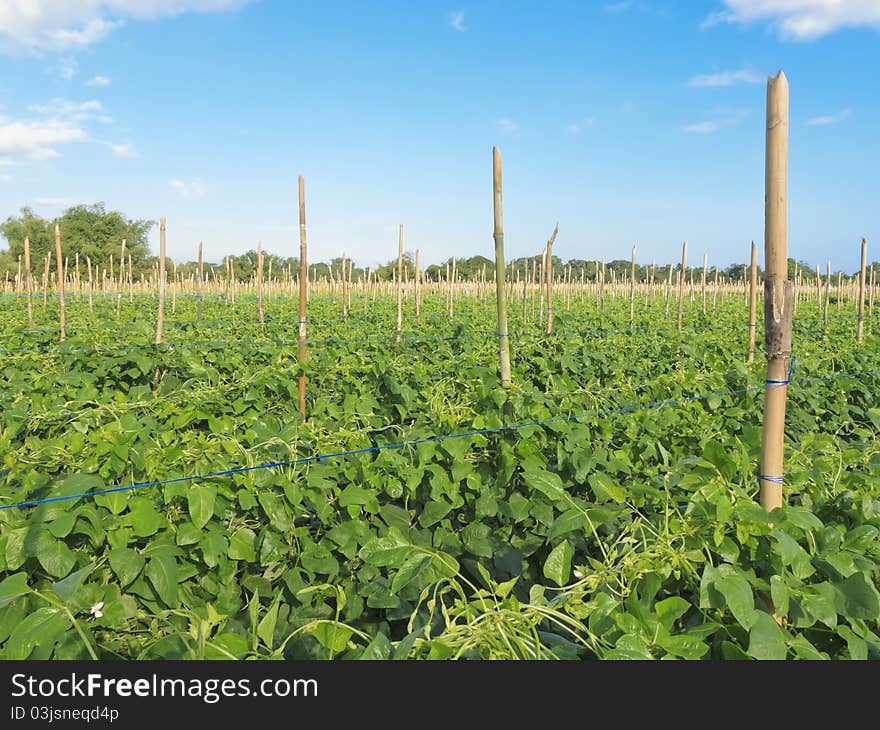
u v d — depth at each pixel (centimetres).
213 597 349
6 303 2334
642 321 1923
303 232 765
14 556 292
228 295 3247
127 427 409
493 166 605
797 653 237
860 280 1478
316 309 2067
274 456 394
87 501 322
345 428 452
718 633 257
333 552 383
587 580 265
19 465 371
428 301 2703
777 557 276
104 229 7281
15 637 228
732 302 3189
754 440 383
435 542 384
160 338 924
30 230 6994
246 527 368
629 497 346
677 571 268
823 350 1149
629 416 514
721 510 275
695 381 683
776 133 278
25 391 679
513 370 862
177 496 354
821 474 371
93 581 310
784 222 283
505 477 425
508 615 225
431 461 427
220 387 586
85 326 1420
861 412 764
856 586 255
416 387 729
